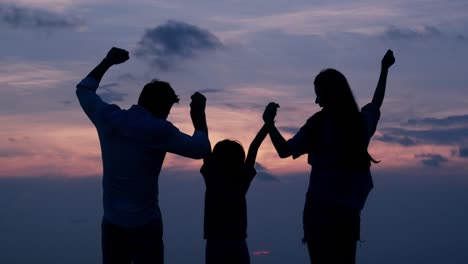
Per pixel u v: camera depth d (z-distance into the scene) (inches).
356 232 146.9
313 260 148.9
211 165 165.8
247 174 164.1
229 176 164.1
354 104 144.6
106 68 153.9
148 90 144.7
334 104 144.0
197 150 143.3
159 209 147.2
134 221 141.6
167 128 140.6
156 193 145.6
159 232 145.4
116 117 142.3
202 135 145.9
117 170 141.6
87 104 148.2
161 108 145.2
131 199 141.7
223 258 163.5
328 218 144.9
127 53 156.3
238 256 163.9
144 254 143.2
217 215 164.2
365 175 146.4
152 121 140.6
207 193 166.4
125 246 144.5
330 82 144.3
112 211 142.9
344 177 144.3
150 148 140.8
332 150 144.5
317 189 146.5
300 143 148.4
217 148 165.6
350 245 146.3
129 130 140.4
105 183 144.5
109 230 144.3
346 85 145.0
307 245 149.9
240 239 165.2
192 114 153.4
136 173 140.8
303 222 150.6
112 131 142.8
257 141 163.2
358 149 143.2
